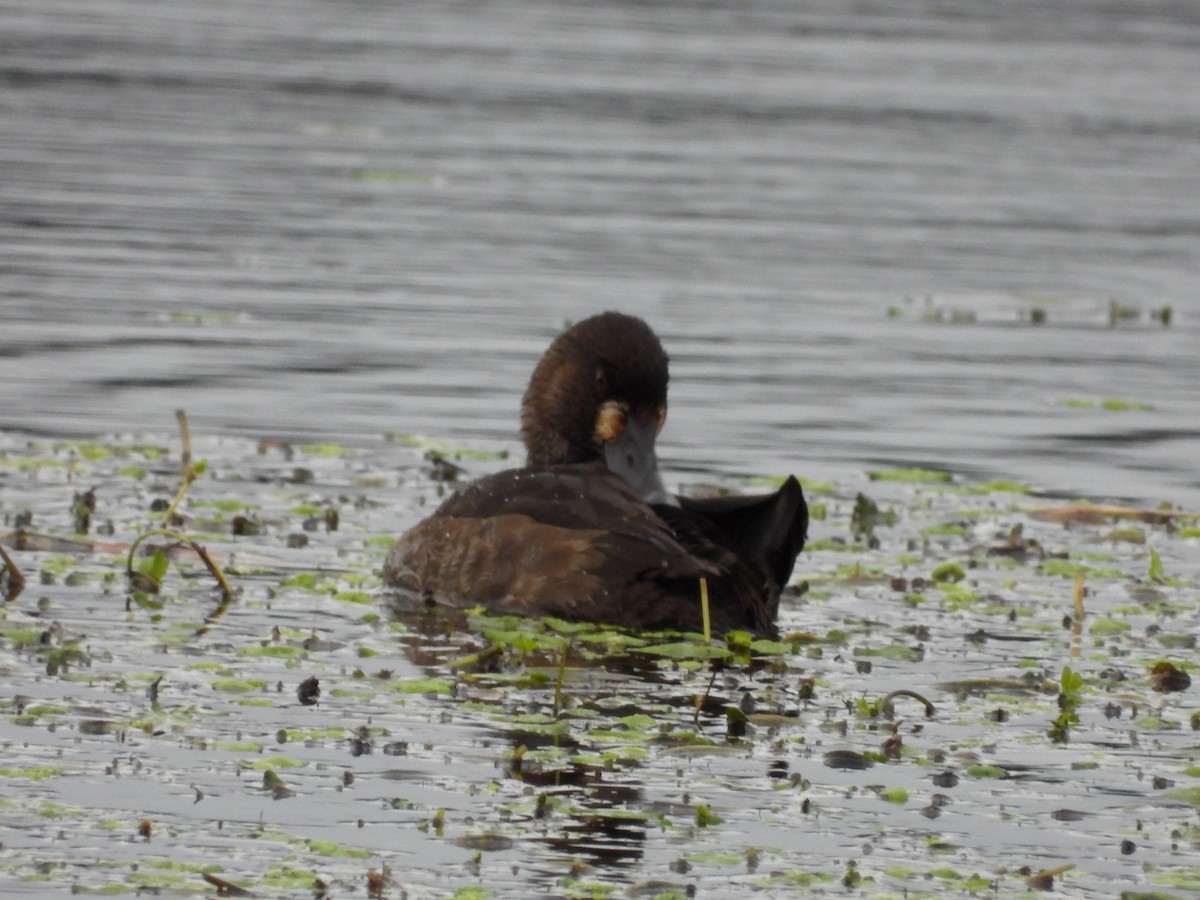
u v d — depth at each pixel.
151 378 17.03
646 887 7.09
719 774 8.34
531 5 49.41
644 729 8.88
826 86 38.62
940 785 8.36
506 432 15.76
